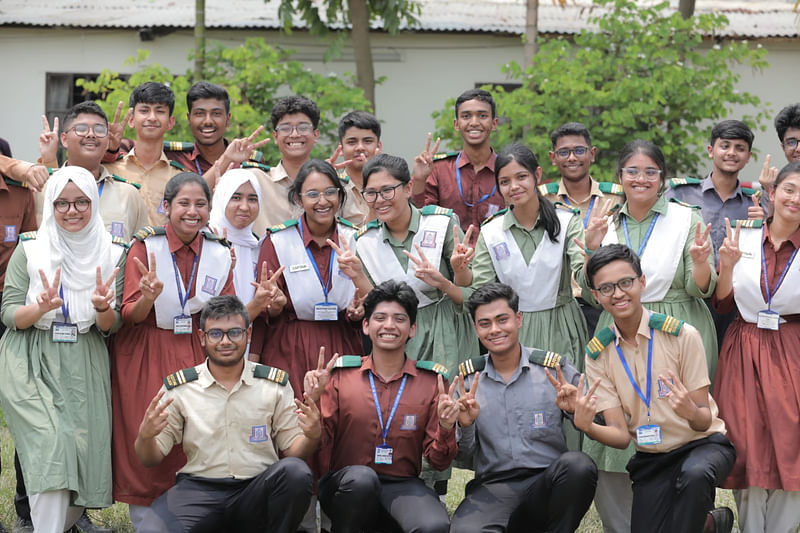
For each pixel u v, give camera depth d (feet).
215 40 40.06
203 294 15.53
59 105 40.70
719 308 15.94
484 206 19.43
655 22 33.91
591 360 14.88
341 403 15.01
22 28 40.11
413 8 38.14
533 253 16.49
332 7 36.73
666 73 32.71
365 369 15.14
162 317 15.38
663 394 14.42
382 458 14.69
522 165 16.17
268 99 35.88
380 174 16.19
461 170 19.66
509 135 33.99
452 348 16.43
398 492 14.47
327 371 14.07
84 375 14.93
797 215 15.08
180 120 33.04
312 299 16.25
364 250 16.67
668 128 34.88
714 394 15.79
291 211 18.61
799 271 15.21
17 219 17.08
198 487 14.15
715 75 34.04
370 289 15.97
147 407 15.14
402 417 14.84
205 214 15.43
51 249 15.01
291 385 15.96
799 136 18.45
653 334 14.55
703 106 33.47
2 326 16.39
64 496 14.44
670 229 16.19
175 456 15.03
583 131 18.92
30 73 40.45
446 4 41.91
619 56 34.30
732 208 18.38
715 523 14.93
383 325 14.74
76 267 15.06
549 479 14.03
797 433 15.05
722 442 14.40
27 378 14.73
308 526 15.67
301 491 13.64
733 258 15.24
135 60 35.19
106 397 15.19
